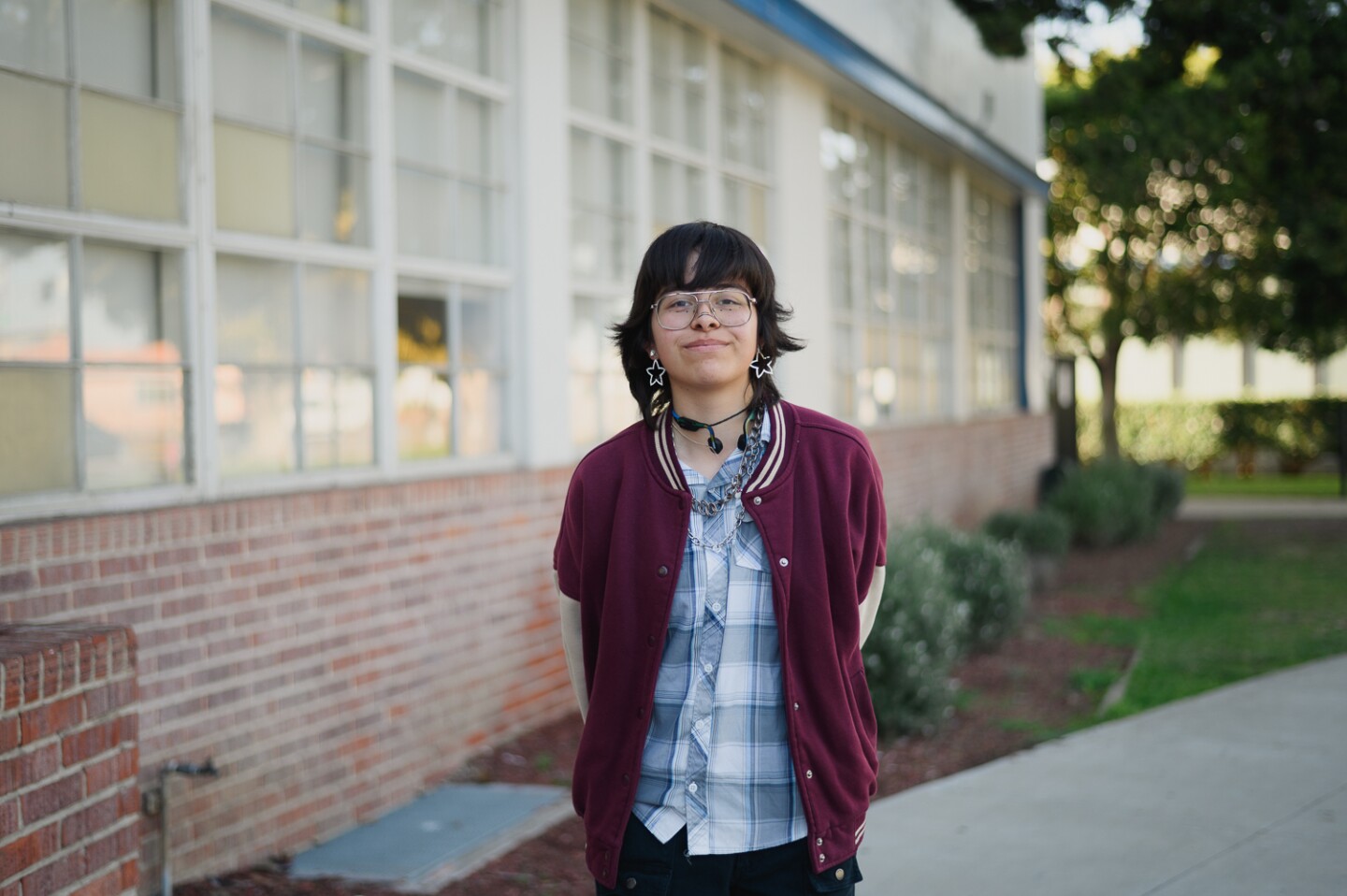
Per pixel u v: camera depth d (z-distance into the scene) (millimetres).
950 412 13531
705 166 8156
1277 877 4141
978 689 7371
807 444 2373
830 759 2316
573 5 6762
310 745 4758
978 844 4586
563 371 6559
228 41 4574
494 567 5910
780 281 9086
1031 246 16469
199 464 4398
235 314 4625
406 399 5551
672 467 2346
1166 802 4977
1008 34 10195
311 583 4777
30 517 3770
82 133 3977
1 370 3736
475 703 5766
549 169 6422
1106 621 9492
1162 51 10547
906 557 6770
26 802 2834
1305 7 9977
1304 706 6488
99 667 3098
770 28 8172
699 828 2277
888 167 11602
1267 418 24969
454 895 4230
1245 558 12961
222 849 4355
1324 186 12109
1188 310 18719
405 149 5539
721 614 2297
